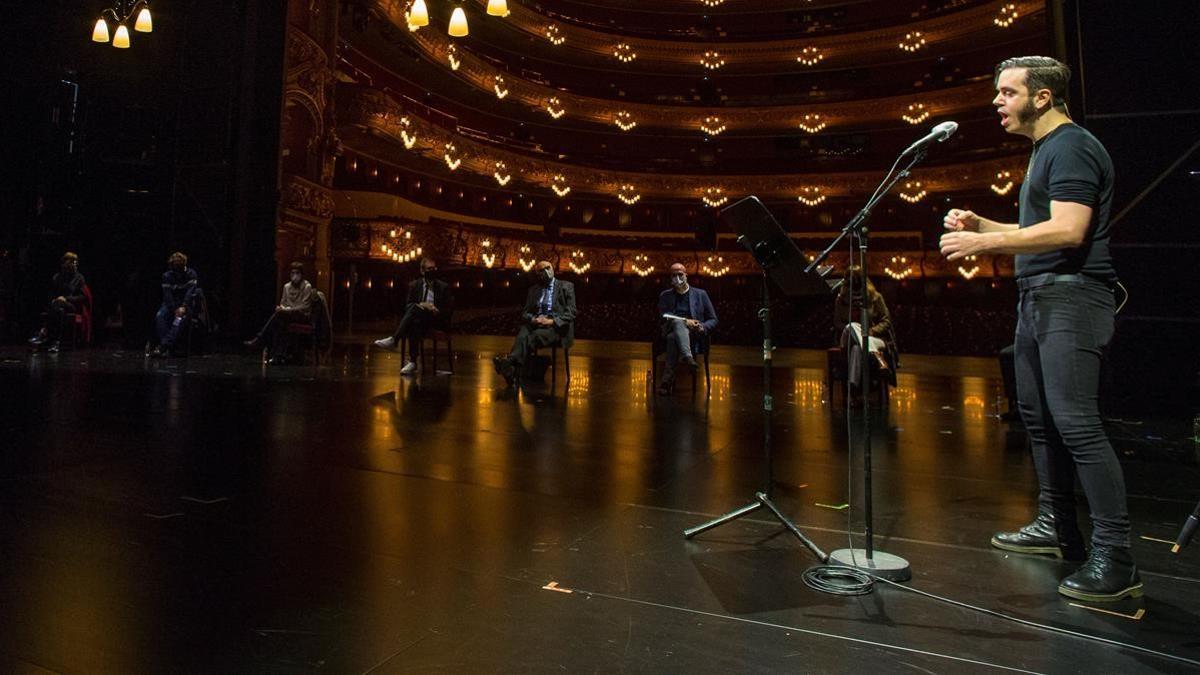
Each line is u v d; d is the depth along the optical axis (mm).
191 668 1509
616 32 35750
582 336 32250
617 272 35438
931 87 34031
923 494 3256
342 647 1628
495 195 35031
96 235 11367
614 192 36250
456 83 29875
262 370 8344
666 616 1855
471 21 30984
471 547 2375
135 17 11805
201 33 11969
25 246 11117
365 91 22141
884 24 33969
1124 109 5480
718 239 36594
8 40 11023
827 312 26875
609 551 2375
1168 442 4574
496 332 28688
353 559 2219
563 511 2848
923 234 33938
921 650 1688
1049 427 2414
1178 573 2250
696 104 37531
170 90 11891
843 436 4898
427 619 1797
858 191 35500
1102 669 1602
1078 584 2029
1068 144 2148
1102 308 2184
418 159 28328
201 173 11852
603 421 5352
